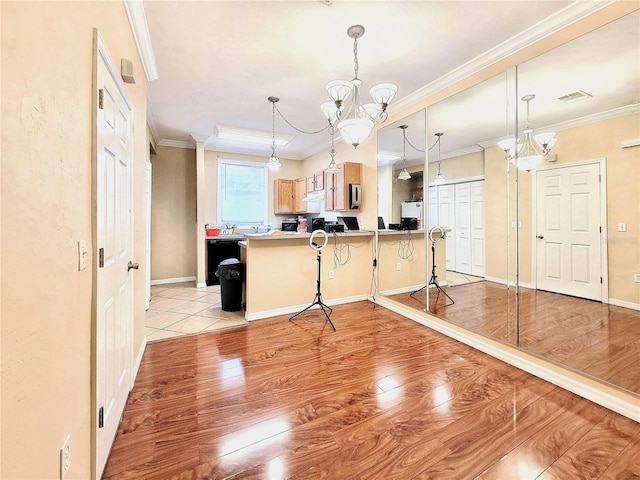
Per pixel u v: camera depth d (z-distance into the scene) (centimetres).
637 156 183
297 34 226
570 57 206
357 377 217
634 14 174
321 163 567
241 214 606
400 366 233
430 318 320
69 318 97
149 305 400
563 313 219
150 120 414
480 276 279
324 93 331
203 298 439
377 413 176
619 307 193
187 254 562
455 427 164
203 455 144
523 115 238
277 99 346
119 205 162
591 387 188
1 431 63
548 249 229
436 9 199
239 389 201
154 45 239
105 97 132
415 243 350
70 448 97
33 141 76
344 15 204
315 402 187
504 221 260
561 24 205
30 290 75
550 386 204
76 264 102
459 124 289
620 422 168
